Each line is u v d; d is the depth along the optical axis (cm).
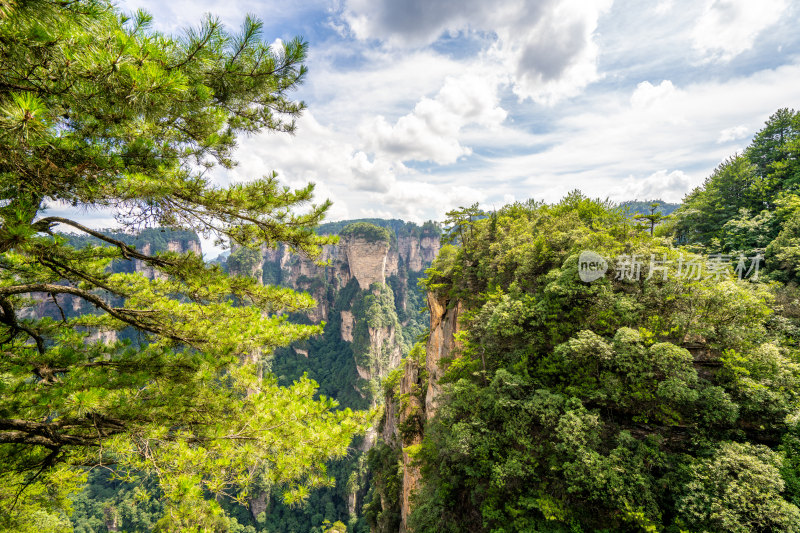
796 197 2700
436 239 18738
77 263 773
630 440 1414
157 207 618
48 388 568
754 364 1475
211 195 625
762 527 1054
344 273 15025
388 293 13850
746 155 3969
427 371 4244
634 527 1288
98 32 373
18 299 850
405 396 4512
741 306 1568
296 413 765
